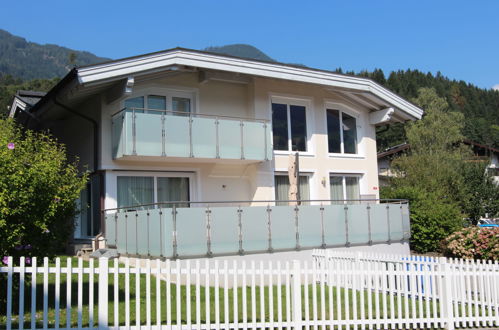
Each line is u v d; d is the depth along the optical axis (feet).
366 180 62.03
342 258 36.06
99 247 45.93
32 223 24.67
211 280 36.81
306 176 58.13
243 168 53.93
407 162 86.89
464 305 26.94
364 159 62.13
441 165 85.40
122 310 27.61
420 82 320.70
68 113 54.08
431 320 26.20
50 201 25.29
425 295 26.50
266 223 41.52
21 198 23.77
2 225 22.86
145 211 38.70
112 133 46.60
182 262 36.73
